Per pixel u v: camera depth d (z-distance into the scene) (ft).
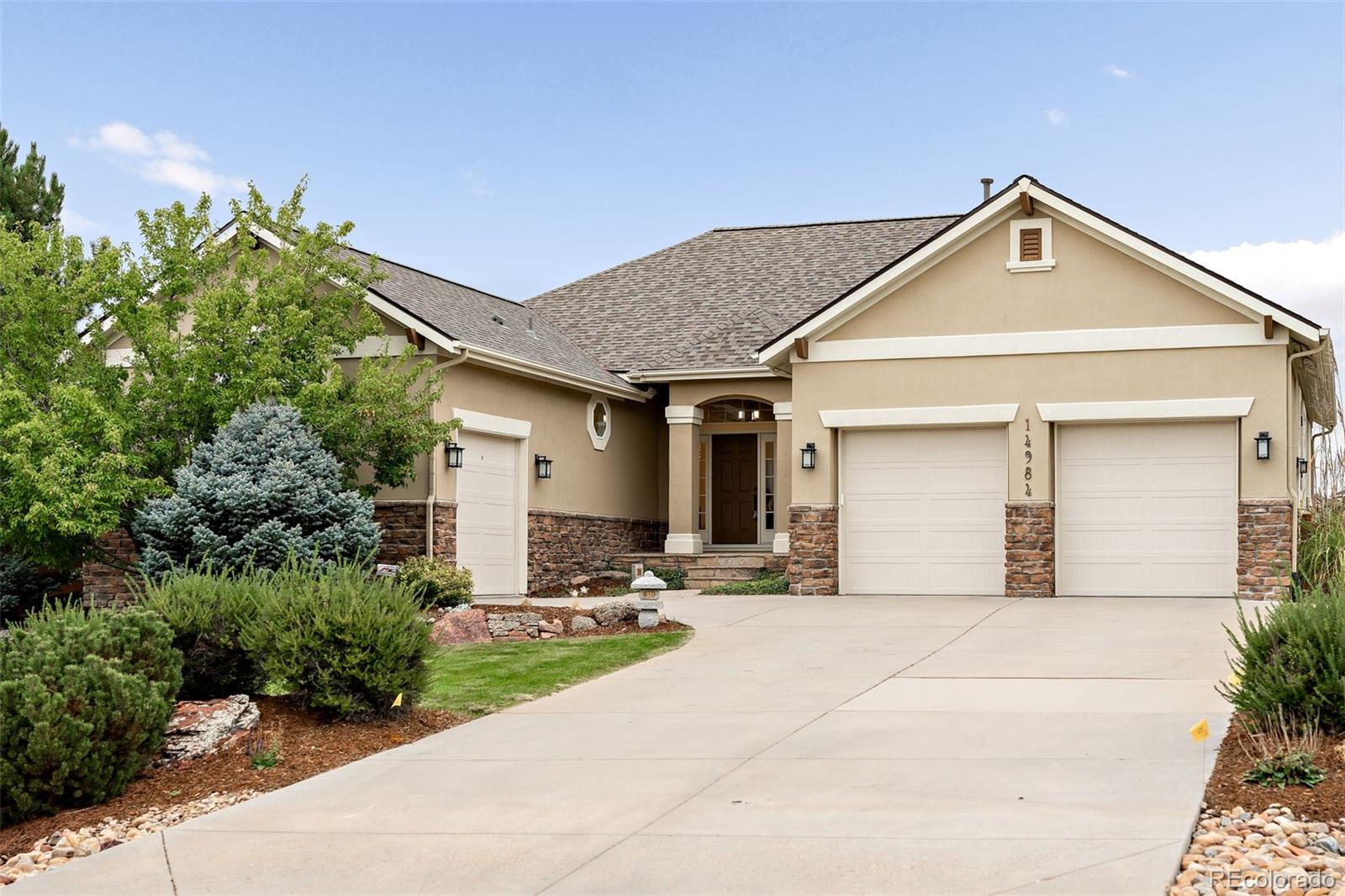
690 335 81.76
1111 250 60.03
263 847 23.24
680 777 27.12
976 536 62.64
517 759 29.60
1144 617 51.60
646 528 83.30
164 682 29.89
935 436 63.57
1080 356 60.29
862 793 25.21
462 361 61.77
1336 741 26.55
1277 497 57.16
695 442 78.64
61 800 27.07
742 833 22.77
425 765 29.37
